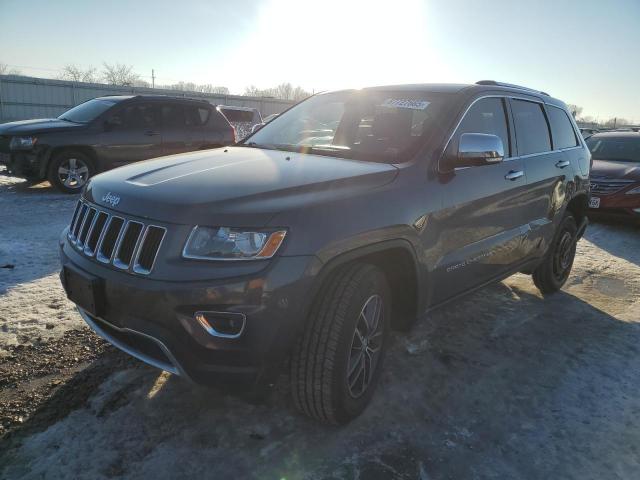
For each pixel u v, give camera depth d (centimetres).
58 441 241
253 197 228
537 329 399
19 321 361
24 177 872
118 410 267
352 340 245
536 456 248
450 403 291
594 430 271
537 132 426
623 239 730
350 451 245
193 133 1017
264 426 260
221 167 275
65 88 2658
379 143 323
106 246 241
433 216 290
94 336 347
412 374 321
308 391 243
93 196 266
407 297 296
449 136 315
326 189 247
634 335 395
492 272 370
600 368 339
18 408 265
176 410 270
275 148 354
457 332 388
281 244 216
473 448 252
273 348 219
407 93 358
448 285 319
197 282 210
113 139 920
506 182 361
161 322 216
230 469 229
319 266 225
